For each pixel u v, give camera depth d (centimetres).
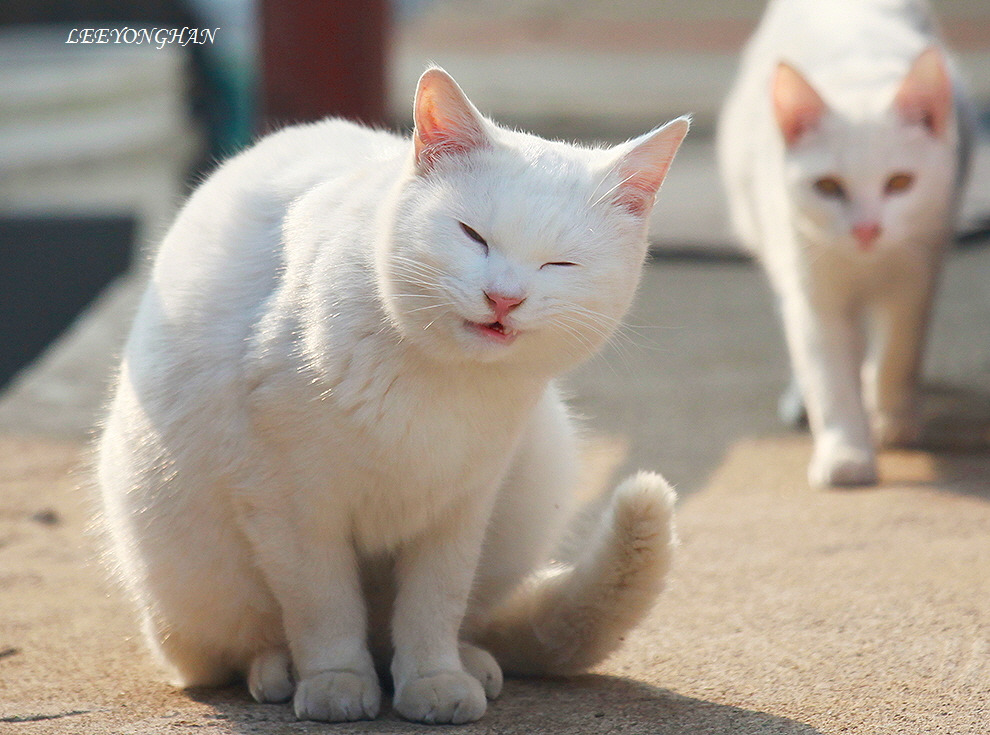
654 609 572
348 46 1320
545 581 517
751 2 3344
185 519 460
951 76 897
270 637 488
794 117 793
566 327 432
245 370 438
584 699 471
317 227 452
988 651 499
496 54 3030
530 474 508
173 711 454
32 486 813
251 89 1438
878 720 438
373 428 423
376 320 426
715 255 1468
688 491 784
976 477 786
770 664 499
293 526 442
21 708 453
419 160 438
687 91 2662
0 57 2320
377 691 452
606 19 3300
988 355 1090
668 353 1135
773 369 1091
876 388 881
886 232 766
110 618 579
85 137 2306
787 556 639
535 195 429
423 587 463
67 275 1741
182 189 1844
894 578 595
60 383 1042
